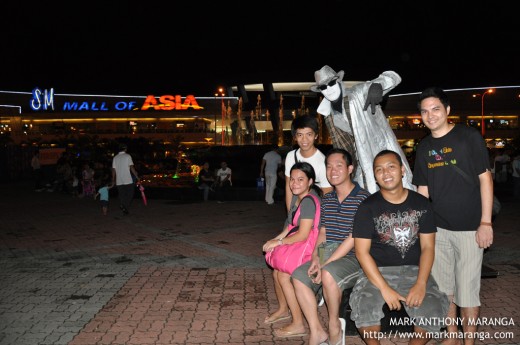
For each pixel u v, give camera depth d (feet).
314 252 14.06
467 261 12.99
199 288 20.01
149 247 28.63
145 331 15.34
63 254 26.99
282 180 52.26
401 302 12.20
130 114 216.54
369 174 15.65
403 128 192.44
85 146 135.23
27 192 69.51
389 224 12.38
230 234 32.71
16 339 14.76
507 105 195.00
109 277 21.85
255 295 19.03
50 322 16.19
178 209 46.32
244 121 212.64
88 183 60.44
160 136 209.15
